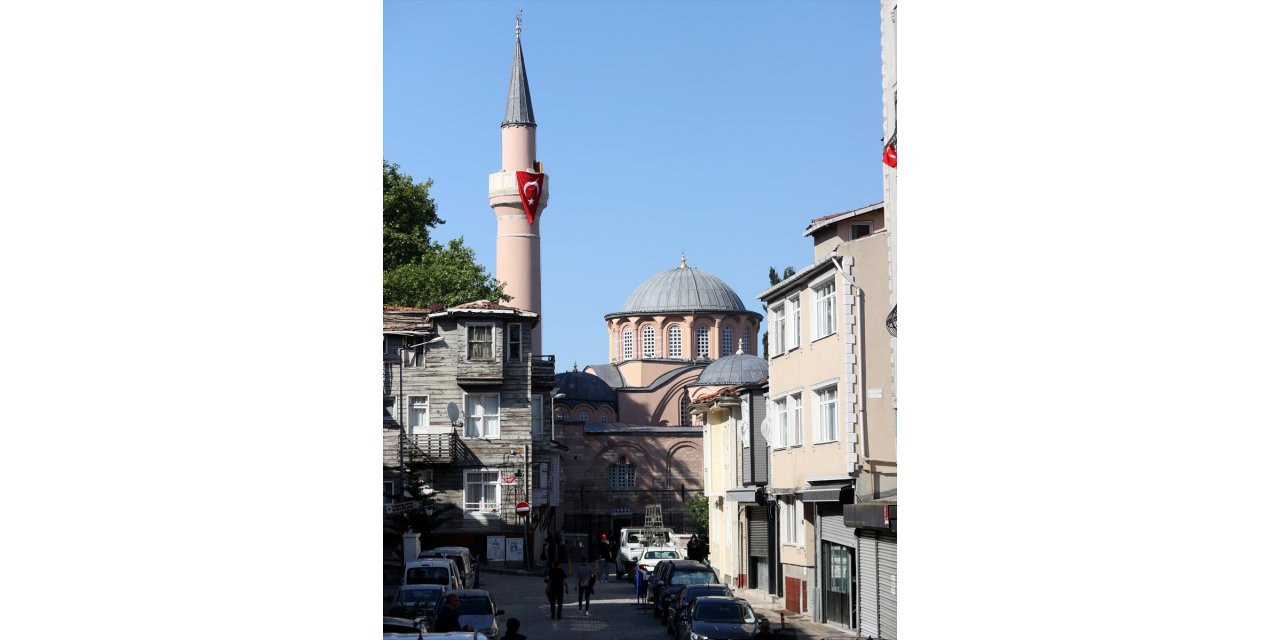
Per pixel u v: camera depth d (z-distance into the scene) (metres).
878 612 29.66
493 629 23.78
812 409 35.84
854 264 32.41
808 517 37.09
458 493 53.06
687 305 110.94
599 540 78.56
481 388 53.28
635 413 104.50
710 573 36.19
